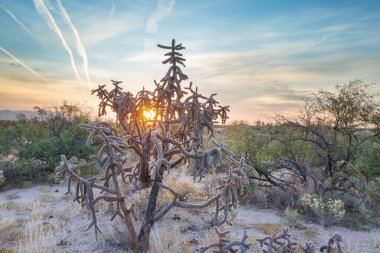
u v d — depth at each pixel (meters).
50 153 11.70
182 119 5.50
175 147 5.35
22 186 10.51
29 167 11.35
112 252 5.34
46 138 12.41
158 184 5.35
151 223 5.36
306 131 10.34
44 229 6.39
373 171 8.91
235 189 5.00
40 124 14.30
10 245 5.64
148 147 5.92
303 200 8.07
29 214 7.42
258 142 10.03
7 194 9.43
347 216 7.77
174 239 5.66
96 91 6.55
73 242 5.76
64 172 4.66
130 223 5.18
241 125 11.59
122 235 5.68
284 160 9.85
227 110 5.89
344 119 9.84
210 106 5.70
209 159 4.84
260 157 9.45
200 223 6.92
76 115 14.63
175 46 5.36
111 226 6.27
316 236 6.53
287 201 8.56
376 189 8.77
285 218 7.37
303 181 9.53
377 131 9.68
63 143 11.93
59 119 14.42
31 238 5.38
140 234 5.36
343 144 9.80
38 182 11.16
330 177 9.16
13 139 13.62
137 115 5.90
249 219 7.48
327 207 7.46
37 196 9.23
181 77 5.49
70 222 6.86
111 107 6.56
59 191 9.79
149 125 6.16
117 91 6.58
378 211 8.38
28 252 5.05
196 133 5.59
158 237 5.35
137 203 7.16
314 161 10.27
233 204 5.05
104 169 4.79
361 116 9.66
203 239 6.06
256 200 8.80
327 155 9.81
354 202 8.46
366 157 9.02
